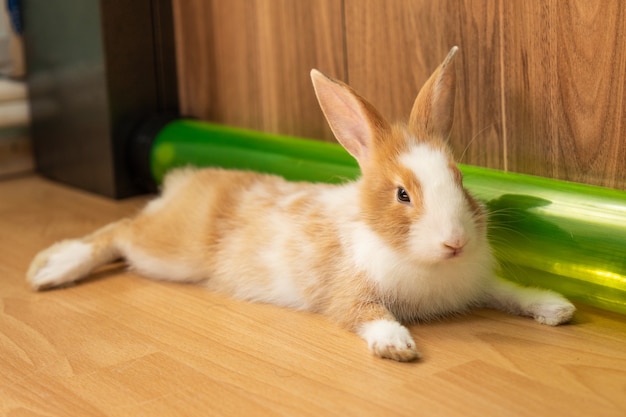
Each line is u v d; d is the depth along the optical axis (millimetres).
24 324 881
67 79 1265
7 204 1238
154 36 1245
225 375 779
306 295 881
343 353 807
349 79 1086
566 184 879
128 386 770
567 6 891
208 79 1246
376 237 834
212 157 1133
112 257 994
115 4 1202
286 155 1062
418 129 858
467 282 855
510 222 884
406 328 837
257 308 901
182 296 934
